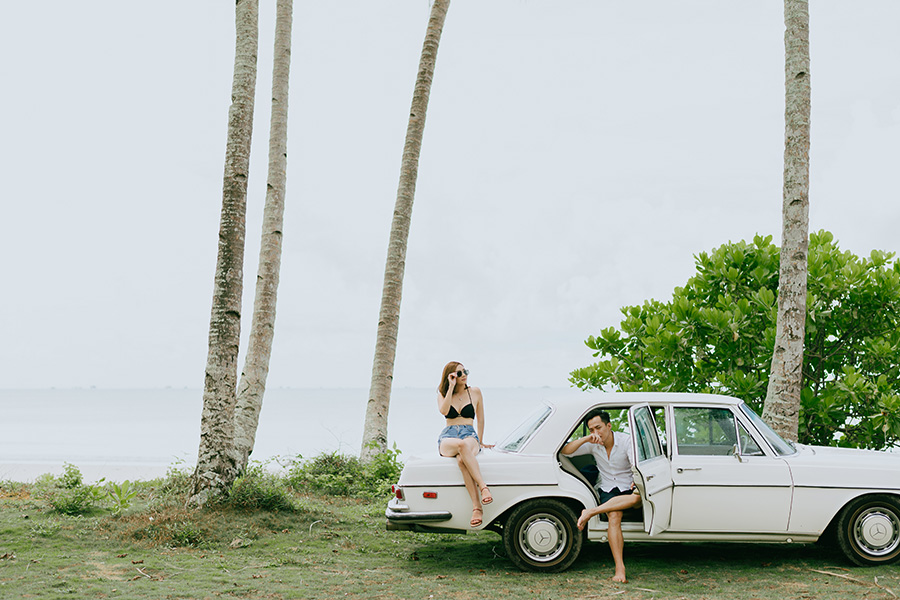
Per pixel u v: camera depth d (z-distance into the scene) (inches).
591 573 277.3
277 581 263.3
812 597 241.0
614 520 274.2
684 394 296.4
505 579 268.7
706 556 305.1
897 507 279.3
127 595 241.4
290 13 540.4
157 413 4116.6
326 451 550.3
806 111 404.2
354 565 292.5
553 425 291.3
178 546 320.2
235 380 385.7
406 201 597.6
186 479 459.2
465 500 280.7
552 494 279.9
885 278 453.1
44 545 313.6
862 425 448.1
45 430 2503.7
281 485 410.0
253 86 407.5
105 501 409.1
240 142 398.0
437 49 623.8
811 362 483.5
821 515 277.0
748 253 505.4
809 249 488.4
